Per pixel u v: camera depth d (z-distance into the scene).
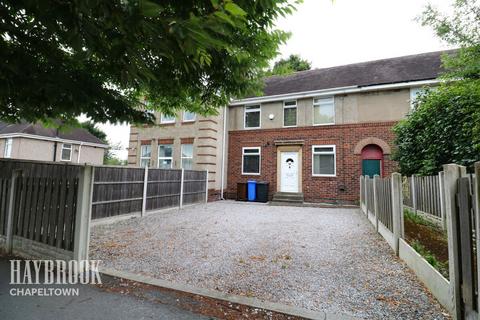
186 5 2.08
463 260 2.23
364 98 11.20
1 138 19.69
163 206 9.09
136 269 3.65
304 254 4.38
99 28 1.95
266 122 13.15
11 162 4.89
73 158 21.78
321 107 12.09
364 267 3.78
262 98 13.01
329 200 11.33
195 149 12.80
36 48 3.08
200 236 5.59
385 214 5.12
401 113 10.51
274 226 6.68
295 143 12.18
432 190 6.26
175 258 4.14
